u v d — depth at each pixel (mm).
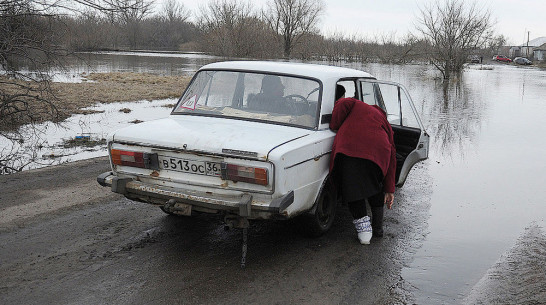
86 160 8500
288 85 5148
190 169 4312
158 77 31078
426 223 5859
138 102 19469
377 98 6309
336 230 5496
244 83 5246
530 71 58031
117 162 4598
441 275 4465
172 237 5105
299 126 4844
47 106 16406
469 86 31859
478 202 6730
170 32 94438
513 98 23938
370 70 47000
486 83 34906
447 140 11883
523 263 4754
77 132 12539
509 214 6254
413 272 4512
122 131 4629
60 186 6750
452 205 6582
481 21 42594
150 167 4469
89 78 29016
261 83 5195
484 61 90125
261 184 4043
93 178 7230
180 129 4578
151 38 91562
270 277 4266
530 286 4242
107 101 19156
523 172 8508
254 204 4082
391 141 4984
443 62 44125
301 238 5211
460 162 9289
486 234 5547
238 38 66375
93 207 5945
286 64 5574
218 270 4363
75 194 6398
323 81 5129
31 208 5793
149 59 55969
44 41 11930
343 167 4852
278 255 4746
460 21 41562
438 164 9102
